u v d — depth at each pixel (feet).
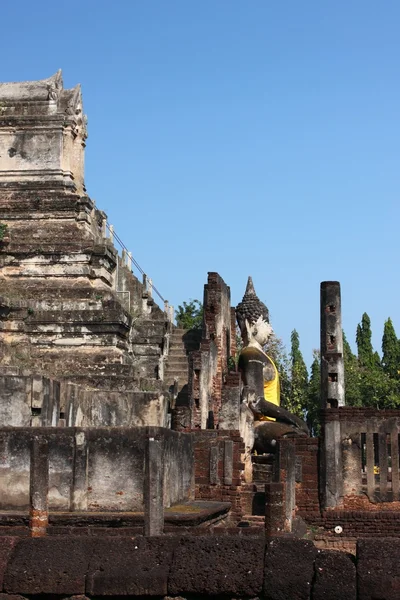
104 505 65.92
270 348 155.53
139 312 127.85
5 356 107.96
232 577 37.68
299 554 37.76
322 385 100.94
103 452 66.49
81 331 113.70
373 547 37.19
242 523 73.61
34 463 51.01
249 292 115.14
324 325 101.55
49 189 122.42
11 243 119.44
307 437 86.63
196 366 98.53
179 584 38.04
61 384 88.07
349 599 36.27
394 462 83.35
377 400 186.39
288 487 76.43
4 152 123.85
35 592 38.75
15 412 80.18
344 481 83.92
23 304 114.52
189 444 81.35
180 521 63.52
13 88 125.59
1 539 40.09
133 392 95.45
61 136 123.75
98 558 39.14
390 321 239.91
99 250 118.83
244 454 87.71
